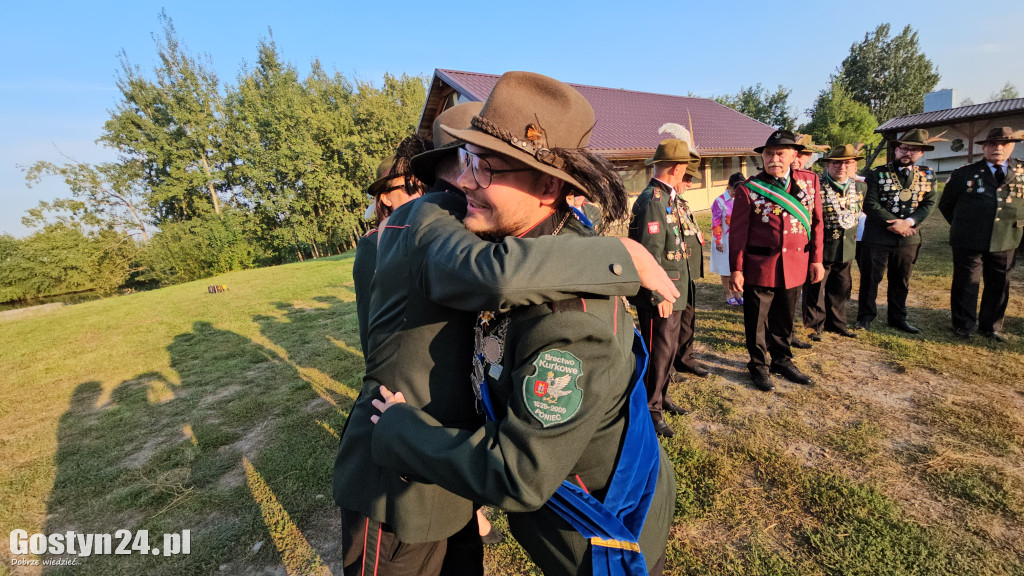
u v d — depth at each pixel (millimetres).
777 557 1956
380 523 1134
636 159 13578
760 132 19016
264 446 3230
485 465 759
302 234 28016
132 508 2660
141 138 28703
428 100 14844
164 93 28688
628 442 895
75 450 3428
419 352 1000
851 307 5234
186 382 4695
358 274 1511
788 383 3520
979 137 16344
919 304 5105
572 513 885
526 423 756
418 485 1040
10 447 3545
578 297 794
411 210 1120
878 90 41938
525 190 885
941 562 1860
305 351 5328
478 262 778
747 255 3408
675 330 2928
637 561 844
